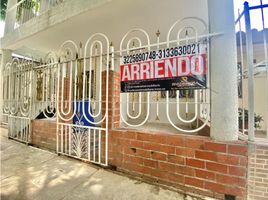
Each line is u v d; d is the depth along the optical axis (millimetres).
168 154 2141
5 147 3777
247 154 1747
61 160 2982
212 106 1953
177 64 2127
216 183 1871
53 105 3738
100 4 3043
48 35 4395
